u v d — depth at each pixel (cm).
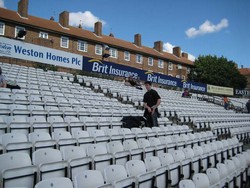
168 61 4656
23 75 1395
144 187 373
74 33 3438
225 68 4816
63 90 1253
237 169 527
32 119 654
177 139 739
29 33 2997
